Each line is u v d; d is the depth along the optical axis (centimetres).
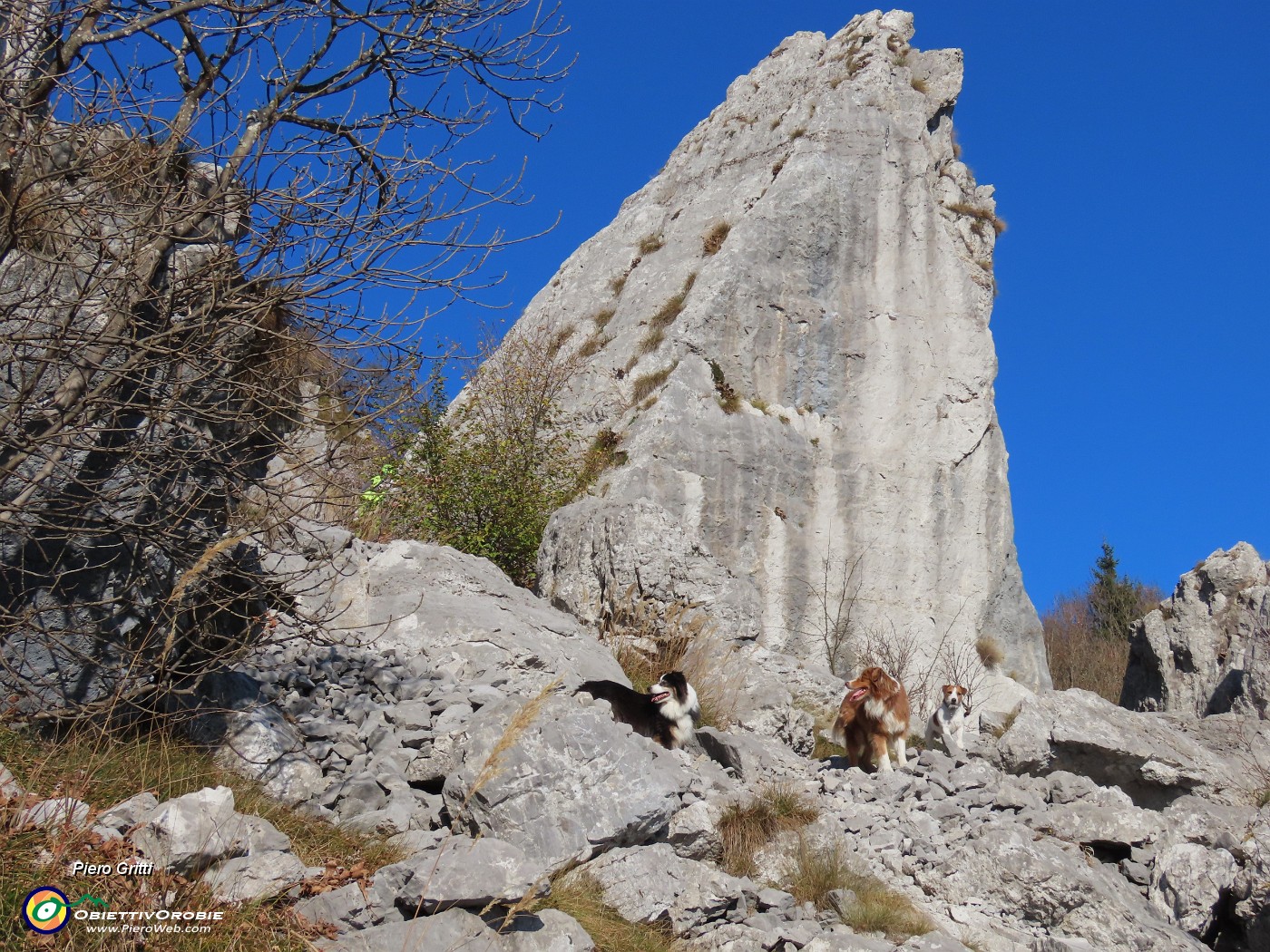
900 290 2284
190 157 646
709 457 1991
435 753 682
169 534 608
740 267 2189
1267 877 862
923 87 2508
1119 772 1058
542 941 510
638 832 659
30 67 582
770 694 1087
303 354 654
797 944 654
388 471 1172
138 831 487
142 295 602
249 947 457
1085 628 4569
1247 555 2206
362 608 887
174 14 639
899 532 2116
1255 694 1667
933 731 1127
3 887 431
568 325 2370
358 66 746
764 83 2639
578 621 1280
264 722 673
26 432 584
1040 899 791
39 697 582
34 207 559
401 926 496
